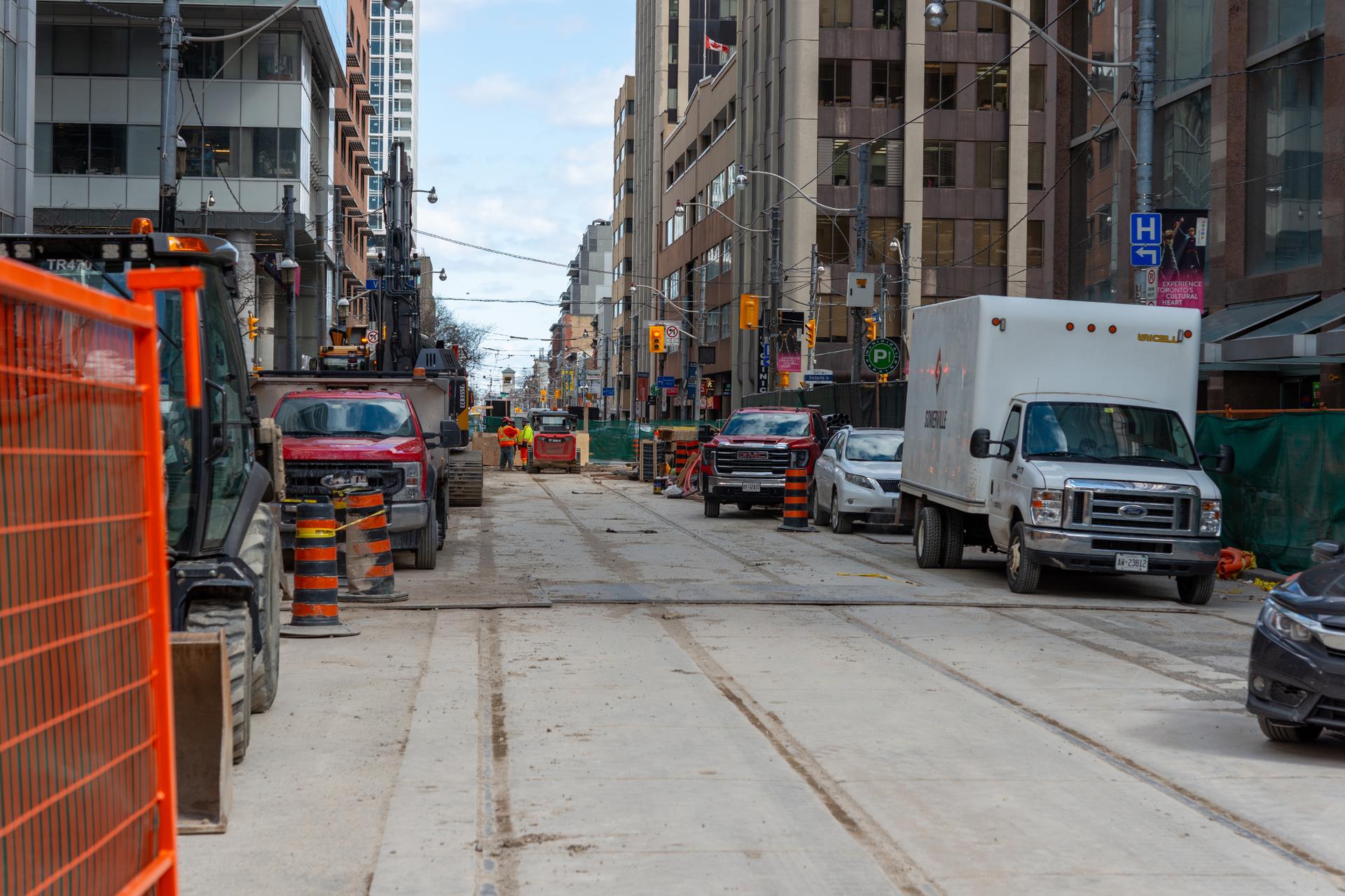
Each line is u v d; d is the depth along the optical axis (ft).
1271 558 60.03
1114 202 108.58
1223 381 90.89
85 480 10.49
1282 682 25.96
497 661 35.06
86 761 10.38
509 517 93.30
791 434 95.30
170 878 11.91
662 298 324.60
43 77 175.01
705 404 262.88
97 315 10.50
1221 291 93.76
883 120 207.82
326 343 202.80
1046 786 23.45
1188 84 98.22
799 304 204.85
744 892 17.57
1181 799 22.89
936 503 63.10
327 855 18.94
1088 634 42.19
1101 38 111.24
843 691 31.81
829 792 22.76
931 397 62.64
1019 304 55.36
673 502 113.80
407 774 23.40
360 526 46.34
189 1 170.50
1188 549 49.24
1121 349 55.83
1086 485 49.60
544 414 193.77
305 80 182.91
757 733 27.09
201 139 177.06
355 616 42.78
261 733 26.50
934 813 21.61
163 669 11.84
